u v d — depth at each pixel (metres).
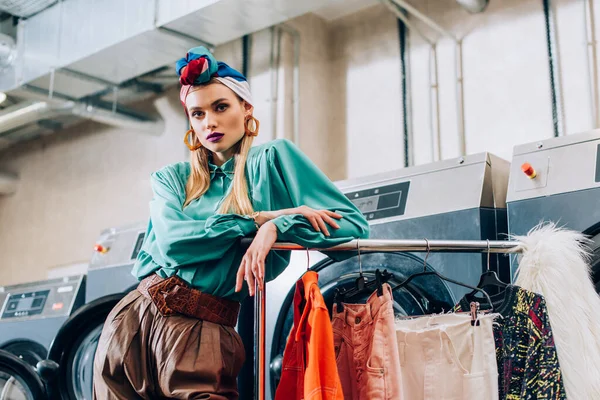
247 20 3.80
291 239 1.71
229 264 1.75
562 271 1.81
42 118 5.07
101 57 4.18
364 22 4.27
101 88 4.60
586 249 2.23
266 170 1.82
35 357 3.71
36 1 4.37
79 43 4.22
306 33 4.30
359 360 1.73
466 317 1.75
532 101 3.54
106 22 4.09
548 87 3.50
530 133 3.53
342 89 4.30
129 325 1.75
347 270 2.71
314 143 4.21
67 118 5.46
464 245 1.85
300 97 4.19
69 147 5.57
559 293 1.79
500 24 3.71
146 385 1.71
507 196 2.46
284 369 1.71
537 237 1.87
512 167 2.50
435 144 3.84
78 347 3.23
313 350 1.58
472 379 1.70
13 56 4.59
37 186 5.74
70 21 4.30
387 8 4.17
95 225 5.25
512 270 2.30
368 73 4.20
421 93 3.94
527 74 3.58
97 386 1.76
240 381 2.97
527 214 2.40
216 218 1.71
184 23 3.83
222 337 1.75
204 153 1.88
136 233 3.56
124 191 5.10
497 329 1.75
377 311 1.72
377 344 1.69
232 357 1.77
